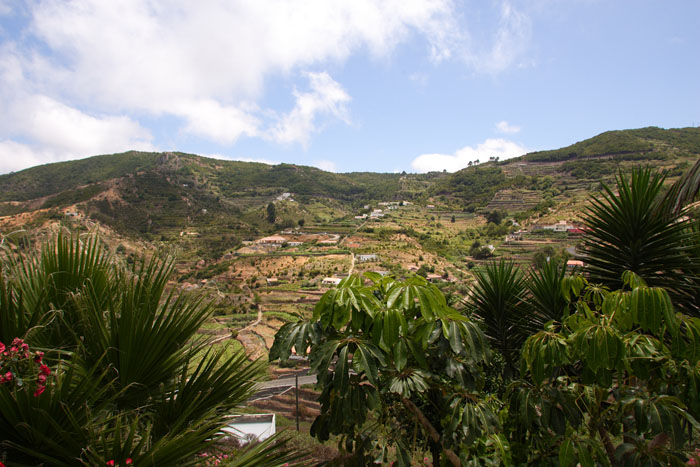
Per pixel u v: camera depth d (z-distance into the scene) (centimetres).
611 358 192
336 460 218
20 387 137
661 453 188
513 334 342
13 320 167
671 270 321
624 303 207
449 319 212
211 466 178
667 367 209
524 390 224
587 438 194
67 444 147
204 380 194
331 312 200
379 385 218
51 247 200
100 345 183
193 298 209
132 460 146
